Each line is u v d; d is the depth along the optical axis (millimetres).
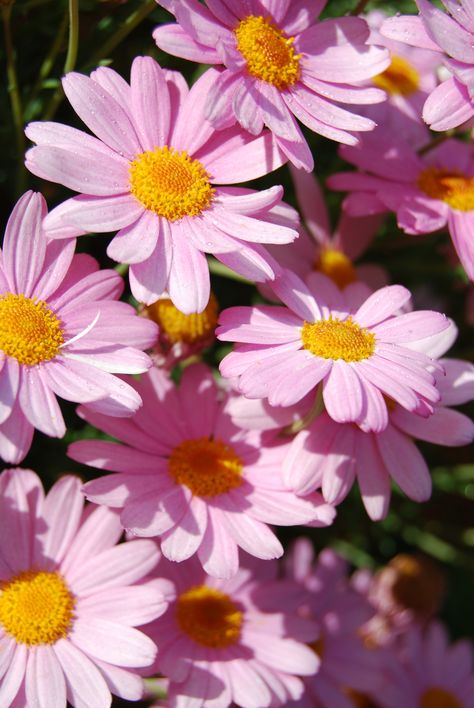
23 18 521
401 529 648
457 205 539
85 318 476
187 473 495
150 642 477
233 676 507
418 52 580
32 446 554
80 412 492
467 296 632
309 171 477
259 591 532
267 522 488
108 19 528
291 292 492
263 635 521
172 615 518
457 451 648
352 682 581
